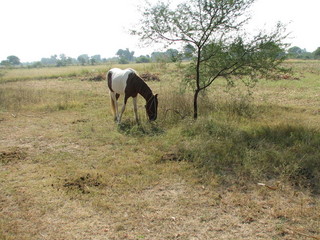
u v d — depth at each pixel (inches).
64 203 154.1
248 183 175.5
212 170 191.5
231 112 334.3
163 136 264.8
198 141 236.8
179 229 132.8
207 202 155.3
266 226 134.0
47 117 353.7
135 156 220.7
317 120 310.2
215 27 268.2
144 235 128.5
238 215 143.3
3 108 396.8
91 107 413.4
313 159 197.0
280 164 193.0
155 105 299.7
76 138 267.1
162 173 189.9
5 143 255.6
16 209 149.0
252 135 253.3
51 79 908.6
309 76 814.5
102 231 131.3
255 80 294.5
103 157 220.8
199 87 301.1
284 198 158.2
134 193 165.2
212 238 126.0
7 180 181.3
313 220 137.5
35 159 215.3
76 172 191.2
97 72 987.3
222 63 283.0
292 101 445.4
